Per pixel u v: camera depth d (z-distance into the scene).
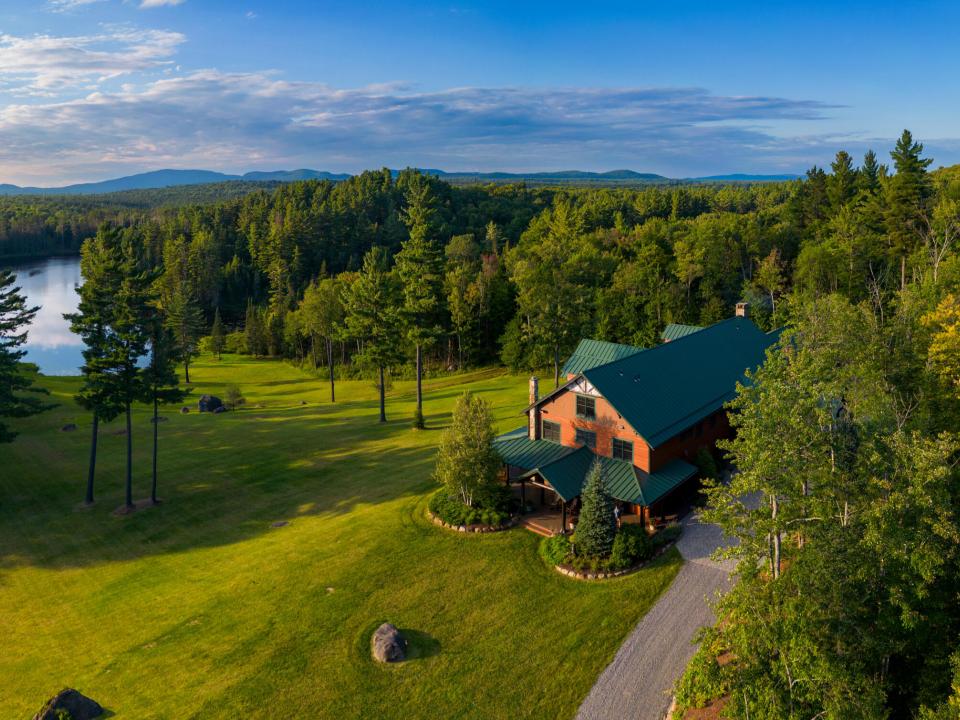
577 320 76.00
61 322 145.75
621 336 87.88
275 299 142.75
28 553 38.72
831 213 101.94
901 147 77.81
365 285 61.59
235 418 69.62
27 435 60.50
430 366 100.44
